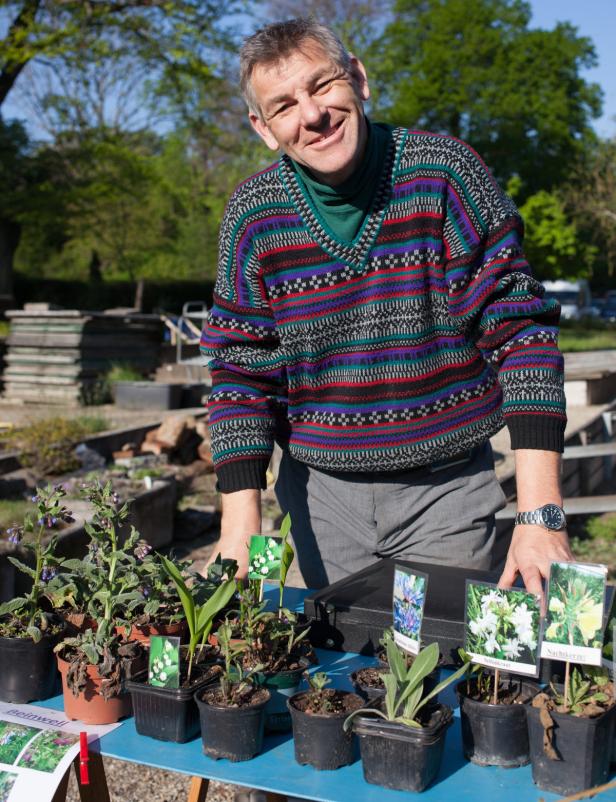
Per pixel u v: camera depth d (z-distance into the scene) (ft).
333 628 6.72
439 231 6.85
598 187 105.50
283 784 4.99
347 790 4.91
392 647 5.18
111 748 5.48
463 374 7.17
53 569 6.55
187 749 5.46
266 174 7.22
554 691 5.15
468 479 7.68
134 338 48.01
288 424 7.73
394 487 7.61
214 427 7.47
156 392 41.11
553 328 6.66
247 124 87.86
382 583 7.16
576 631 4.95
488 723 5.09
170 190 135.95
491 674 5.55
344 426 7.32
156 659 5.56
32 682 6.18
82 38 72.59
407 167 6.85
